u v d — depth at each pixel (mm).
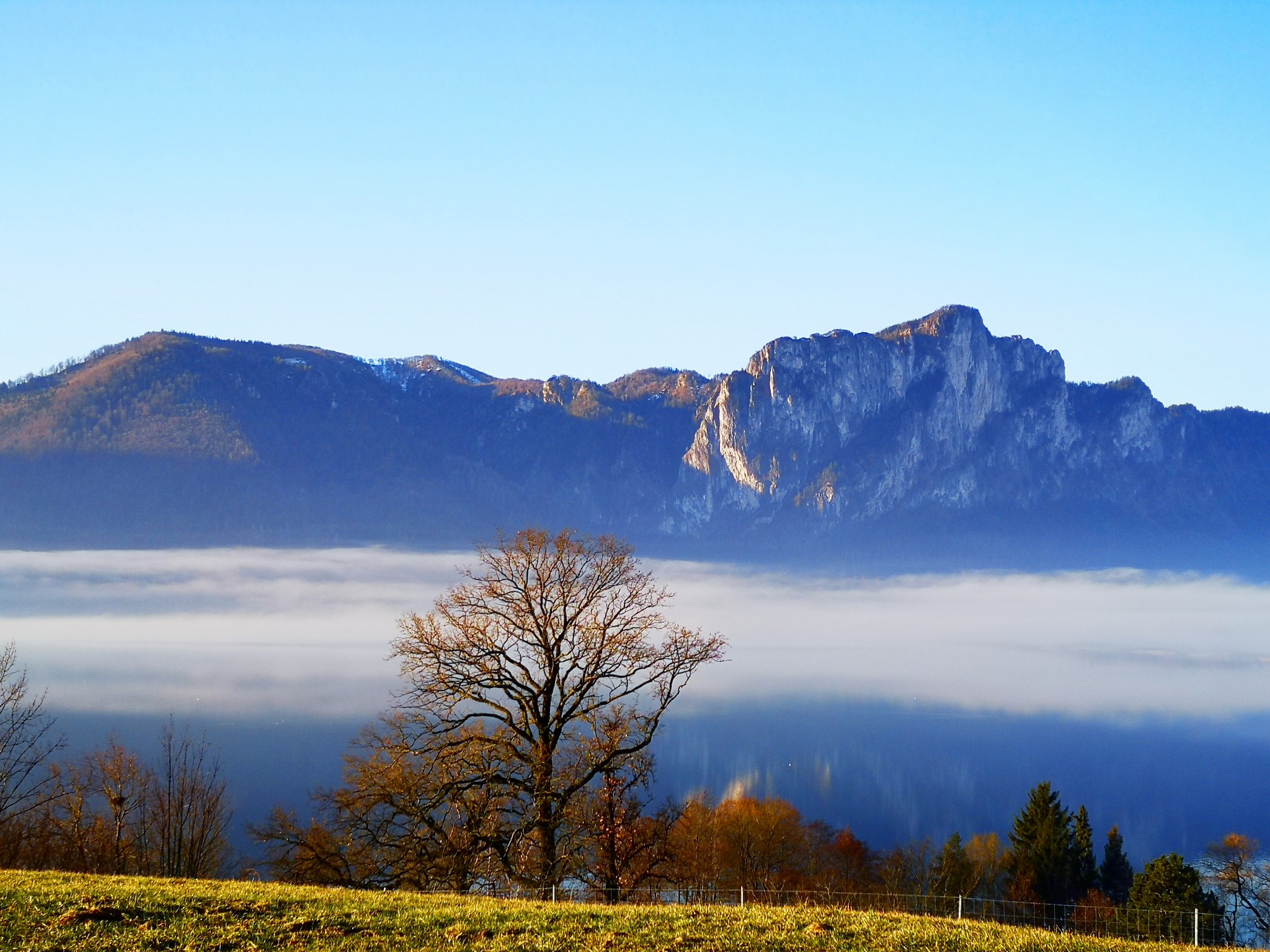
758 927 25750
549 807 36938
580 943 24047
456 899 28766
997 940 25422
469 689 38281
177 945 22781
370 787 37250
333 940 23578
